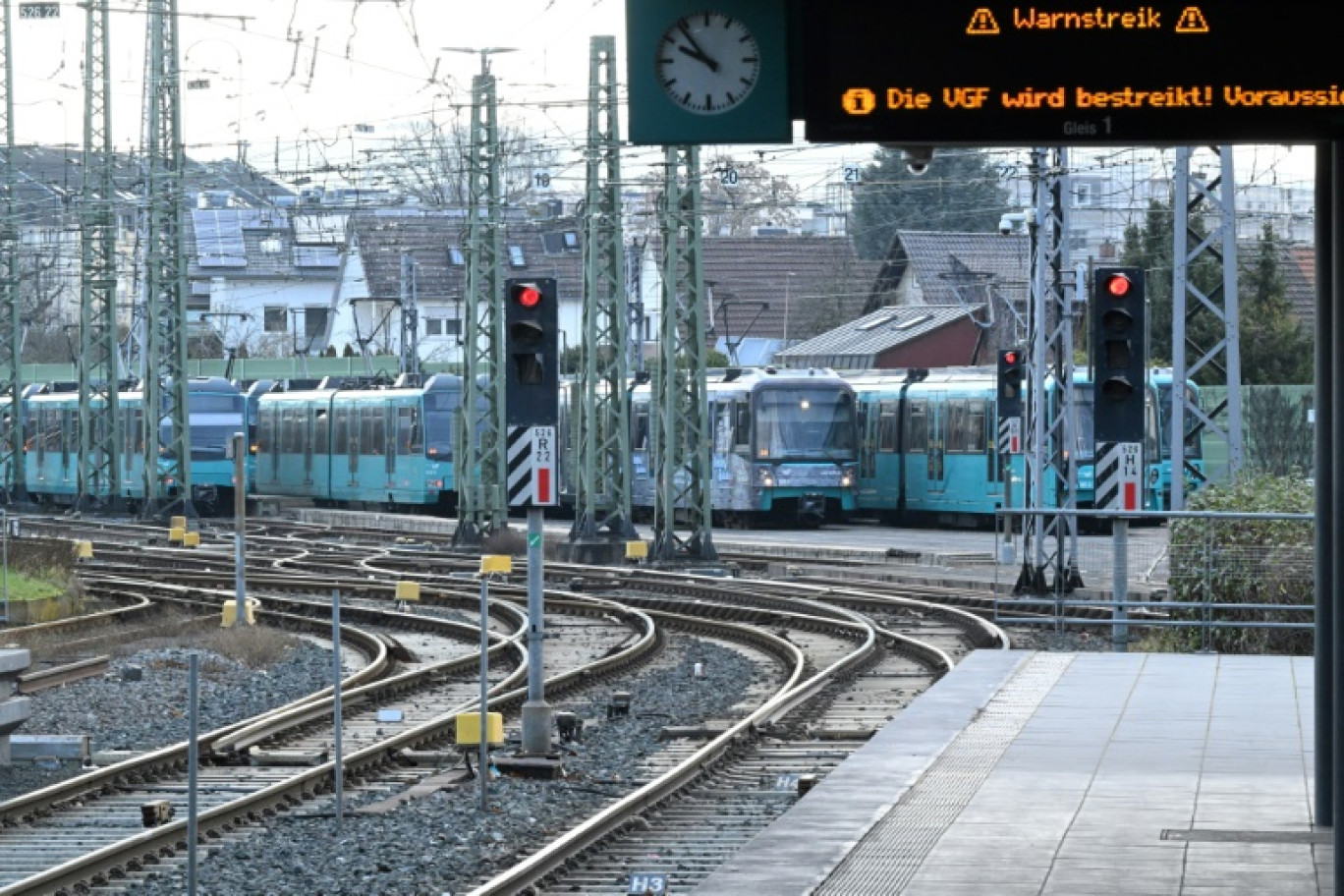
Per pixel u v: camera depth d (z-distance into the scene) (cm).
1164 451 14438
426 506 19025
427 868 3875
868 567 11912
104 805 4631
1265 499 7462
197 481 18638
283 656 8144
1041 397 9781
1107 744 4669
